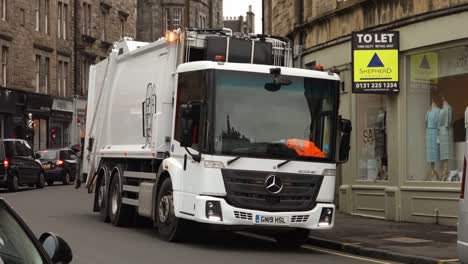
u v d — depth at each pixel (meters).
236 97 11.34
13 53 39.84
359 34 15.91
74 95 47.12
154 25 66.69
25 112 40.72
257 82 11.48
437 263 10.22
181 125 11.53
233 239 13.57
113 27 53.28
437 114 15.42
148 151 13.20
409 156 16.00
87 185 17.77
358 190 17.59
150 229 14.70
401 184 15.98
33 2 42.25
